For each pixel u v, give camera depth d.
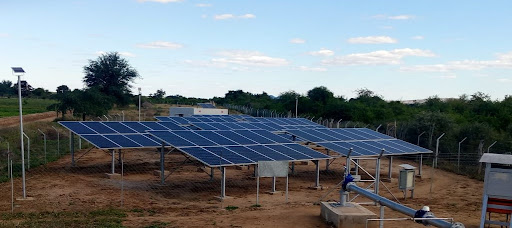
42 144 39.09
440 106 68.88
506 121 49.03
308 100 79.00
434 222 11.65
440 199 23.72
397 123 50.62
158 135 25.50
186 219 17.14
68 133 47.22
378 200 14.40
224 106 105.62
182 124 36.53
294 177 29.64
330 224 16.52
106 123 31.69
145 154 38.03
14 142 36.66
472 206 21.83
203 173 29.50
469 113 56.62
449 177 31.42
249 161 21.88
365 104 72.94
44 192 22.06
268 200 21.92
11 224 15.45
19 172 27.08
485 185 15.70
